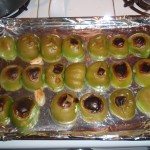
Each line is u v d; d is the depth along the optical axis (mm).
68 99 431
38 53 484
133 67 476
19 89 463
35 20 500
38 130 425
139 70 459
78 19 502
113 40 483
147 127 422
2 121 429
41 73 458
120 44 476
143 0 505
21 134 401
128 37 500
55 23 504
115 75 452
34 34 500
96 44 478
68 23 505
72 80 451
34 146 408
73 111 428
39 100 449
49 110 442
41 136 399
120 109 428
